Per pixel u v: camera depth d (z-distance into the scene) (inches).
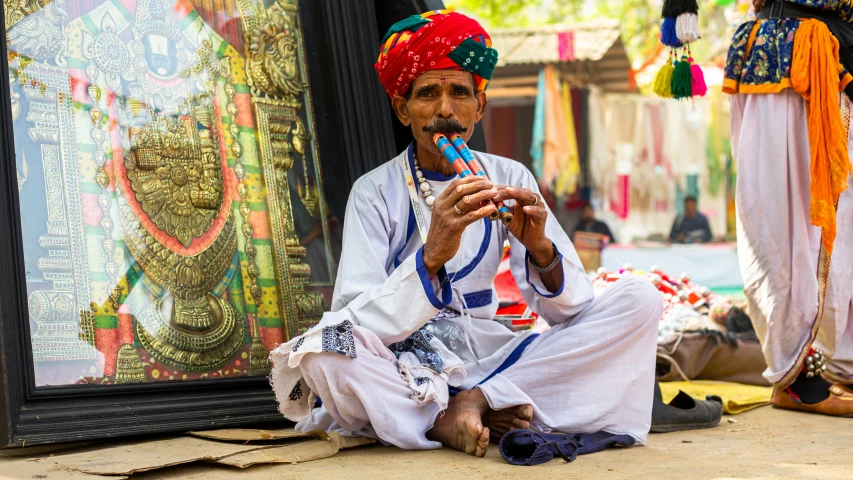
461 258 116.6
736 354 176.1
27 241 107.2
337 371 103.4
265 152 135.6
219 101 132.0
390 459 103.2
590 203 511.5
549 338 115.2
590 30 476.4
